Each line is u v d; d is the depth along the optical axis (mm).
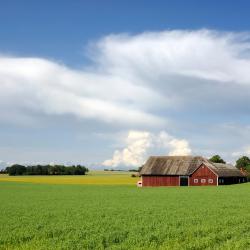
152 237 23609
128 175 191750
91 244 21672
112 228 27438
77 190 80562
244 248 20406
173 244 21578
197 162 102125
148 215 34906
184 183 100312
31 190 80938
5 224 30156
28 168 195750
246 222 29984
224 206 42906
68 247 21031
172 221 30594
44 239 23453
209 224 28812
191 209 39812
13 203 49438
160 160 104875
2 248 21328
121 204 46562
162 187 91875
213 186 94812
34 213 37594
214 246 21062
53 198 57875
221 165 111312
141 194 65375
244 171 128125
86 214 36250
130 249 20391
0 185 103938
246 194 63562
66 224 29734
